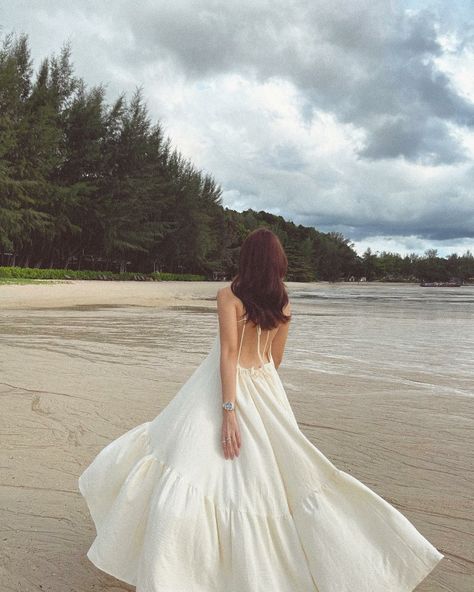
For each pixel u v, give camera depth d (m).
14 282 29.77
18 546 2.55
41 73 43.78
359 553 1.91
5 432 4.27
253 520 1.92
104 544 1.96
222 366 2.10
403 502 3.17
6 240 36.81
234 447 2.01
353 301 33.09
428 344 10.66
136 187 48.00
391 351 9.53
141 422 4.65
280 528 1.95
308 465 2.02
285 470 2.03
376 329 13.96
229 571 1.89
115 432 4.36
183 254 65.00
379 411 5.23
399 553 1.92
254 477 1.97
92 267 58.59
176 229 61.78
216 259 76.06
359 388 6.29
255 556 1.88
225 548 1.90
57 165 42.28
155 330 11.98
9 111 36.56
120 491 2.01
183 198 62.44
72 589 2.24
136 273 60.44
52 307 18.16
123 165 48.62
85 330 11.59
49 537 2.65
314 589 1.91
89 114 44.91
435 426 4.73
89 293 26.00
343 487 2.01
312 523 1.95
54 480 3.35
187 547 1.85
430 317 18.97
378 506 1.97
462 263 172.75
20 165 37.03
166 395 5.65
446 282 164.00
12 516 2.85
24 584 2.25
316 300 33.66
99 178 46.75
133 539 1.98
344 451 4.05
